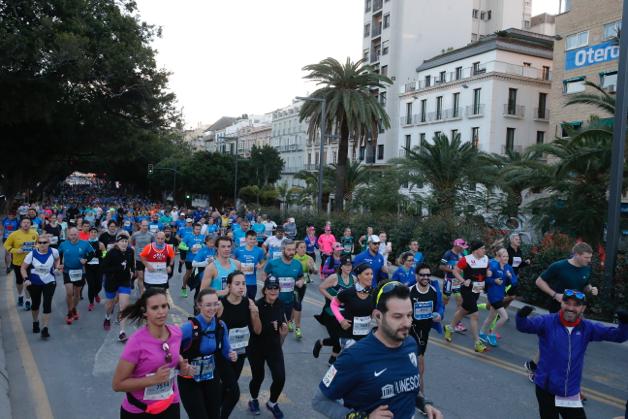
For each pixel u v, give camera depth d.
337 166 30.70
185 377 4.56
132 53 28.44
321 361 8.21
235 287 5.45
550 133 34.59
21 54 23.48
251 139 98.75
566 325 4.53
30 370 7.36
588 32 31.97
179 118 34.34
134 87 30.39
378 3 59.22
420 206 26.58
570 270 6.95
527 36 45.16
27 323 10.12
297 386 7.04
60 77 25.70
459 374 7.80
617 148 11.17
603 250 15.85
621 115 11.10
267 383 7.15
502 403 6.61
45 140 33.19
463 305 9.04
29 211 16.89
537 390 4.64
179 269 16.98
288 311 8.83
